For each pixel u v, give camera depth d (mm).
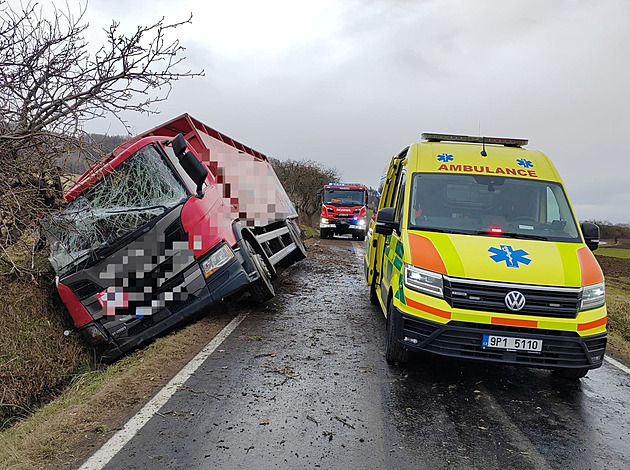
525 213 5715
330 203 27562
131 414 4059
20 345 5758
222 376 4934
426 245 5098
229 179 8328
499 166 6176
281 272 12352
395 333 5027
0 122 5277
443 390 4812
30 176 5695
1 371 5281
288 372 5094
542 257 4883
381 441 3711
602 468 3482
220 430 3789
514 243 5156
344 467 3320
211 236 6629
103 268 6352
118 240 6398
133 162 6789
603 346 4656
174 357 5523
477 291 4574
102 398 4363
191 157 6480
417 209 5758
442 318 4605
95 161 5809
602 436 3998
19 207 5242
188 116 7695
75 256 6387
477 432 3945
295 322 7188
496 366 5641
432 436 3836
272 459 3387
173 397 4391
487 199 5809
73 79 5391
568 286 4562
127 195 6695
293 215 13594
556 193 5895
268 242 9875
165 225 6457
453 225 5578
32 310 6324
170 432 3746
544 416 4336
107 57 5227
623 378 5551
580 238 5449
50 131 5484
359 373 5156
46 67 5320
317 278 11688
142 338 6391
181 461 3330
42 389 5586
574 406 4613
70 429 3797
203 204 6754
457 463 3449
